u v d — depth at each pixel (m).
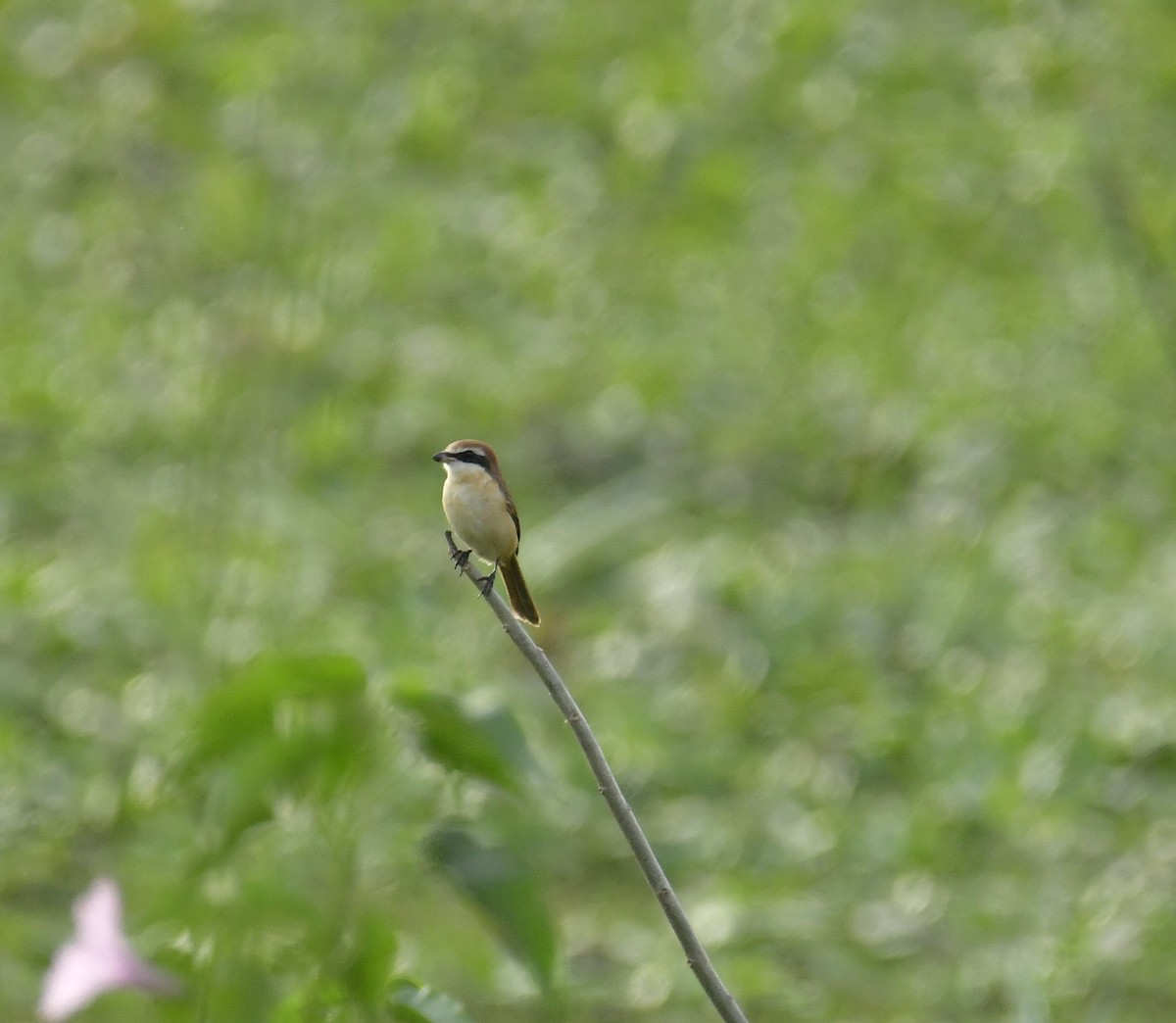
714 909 9.20
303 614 12.32
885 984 8.62
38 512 14.38
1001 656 12.14
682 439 15.61
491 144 20.89
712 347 17.12
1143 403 15.54
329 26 22.28
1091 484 14.60
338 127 20.50
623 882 9.78
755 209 19.48
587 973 8.66
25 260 18.34
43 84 21.66
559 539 13.71
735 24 22.67
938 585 12.98
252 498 13.95
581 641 12.60
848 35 22.08
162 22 22.02
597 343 17.20
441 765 4.64
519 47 22.80
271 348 15.65
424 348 16.83
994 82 20.50
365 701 4.58
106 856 9.64
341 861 4.68
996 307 17.34
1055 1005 8.36
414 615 12.62
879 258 18.41
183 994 4.53
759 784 10.88
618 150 20.64
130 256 17.77
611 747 11.02
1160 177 17.52
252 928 4.62
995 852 10.01
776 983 8.51
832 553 13.77
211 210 17.91
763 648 12.30
